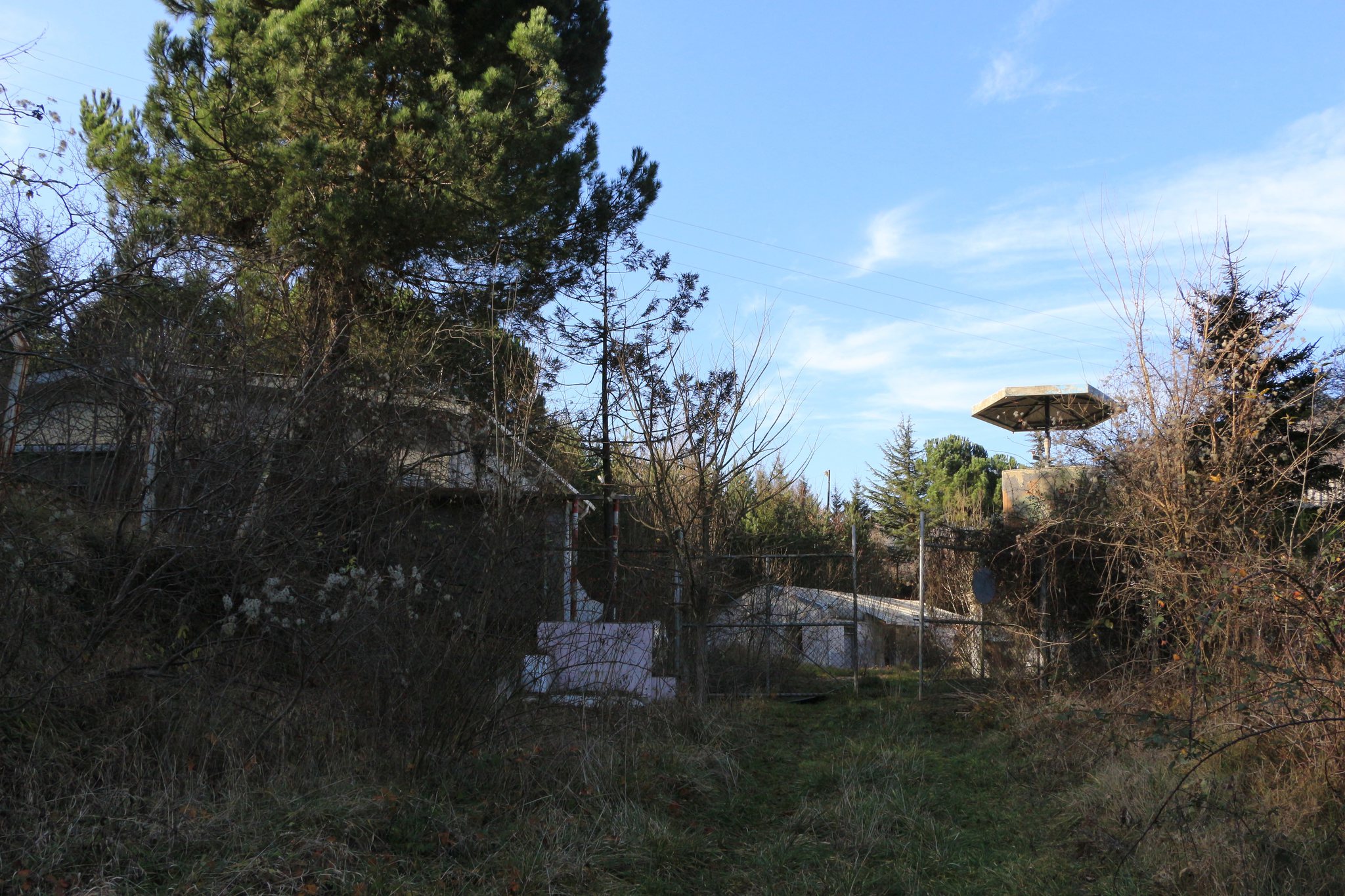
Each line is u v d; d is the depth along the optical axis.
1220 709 6.21
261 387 7.73
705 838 6.10
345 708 6.26
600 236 15.02
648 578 10.93
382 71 12.33
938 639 14.66
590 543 14.34
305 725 6.04
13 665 5.28
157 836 4.59
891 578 20.69
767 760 8.59
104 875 4.21
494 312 11.70
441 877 4.77
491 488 7.99
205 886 4.23
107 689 5.63
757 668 12.18
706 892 5.29
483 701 6.73
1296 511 8.90
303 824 4.96
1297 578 6.00
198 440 6.76
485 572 7.11
